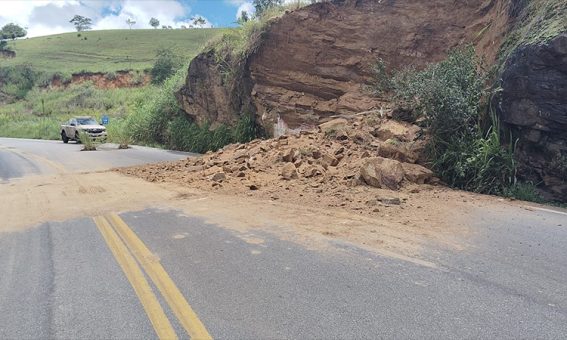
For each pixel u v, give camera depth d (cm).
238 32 2205
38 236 651
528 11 1043
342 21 1712
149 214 759
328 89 1719
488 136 955
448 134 984
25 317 385
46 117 5053
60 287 451
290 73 1825
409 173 915
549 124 853
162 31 8994
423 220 660
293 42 1812
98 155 1978
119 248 573
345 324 356
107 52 7606
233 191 916
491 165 899
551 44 834
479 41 1371
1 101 6091
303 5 1869
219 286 439
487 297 403
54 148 2444
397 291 417
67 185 1111
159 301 409
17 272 501
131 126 2973
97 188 1044
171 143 2559
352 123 1298
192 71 2447
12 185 1171
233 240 589
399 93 1141
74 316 384
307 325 355
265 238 593
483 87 1035
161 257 531
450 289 420
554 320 360
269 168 1091
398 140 1063
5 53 7888
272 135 1872
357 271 468
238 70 2070
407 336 336
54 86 6338
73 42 8412
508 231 607
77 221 731
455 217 679
